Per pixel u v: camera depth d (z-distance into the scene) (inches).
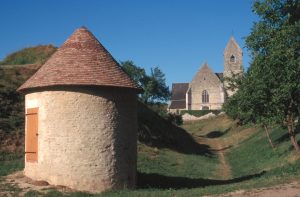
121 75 685.3
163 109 2405.3
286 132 1357.0
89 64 668.7
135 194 599.2
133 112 700.0
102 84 645.9
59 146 640.4
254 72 855.1
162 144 1427.2
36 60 1610.5
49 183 643.5
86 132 639.8
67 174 633.6
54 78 650.2
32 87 669.3
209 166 1150.3
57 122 644.7
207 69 3592.5
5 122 973.8
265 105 864.3
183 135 1950.1
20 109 1054.4
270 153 1112.8
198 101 3582.7
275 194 522.6
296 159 873.5
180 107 3818.9
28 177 681.6
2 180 669.9
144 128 1451.8
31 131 684.1
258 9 836.6
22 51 1710.1
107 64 685.3
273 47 803.4
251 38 855.1
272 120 861.8
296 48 806.5
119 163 661.9
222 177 958.4
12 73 1211.2
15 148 906.1
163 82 3112.7
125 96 682.8
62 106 644.7
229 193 561.0
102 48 715.4
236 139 1955.0
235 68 3703.3
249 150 1403.8
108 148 650.2
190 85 3622.0
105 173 644.1
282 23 839.1
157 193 603.8
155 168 973.2
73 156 634.8
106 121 652.7
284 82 802.2
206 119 3161.9
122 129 672.4
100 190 637.3
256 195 527.2
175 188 722.8
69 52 684.7
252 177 820.0
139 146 1210.0
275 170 818.2
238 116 1347.2
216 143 2000.5
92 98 647.1
